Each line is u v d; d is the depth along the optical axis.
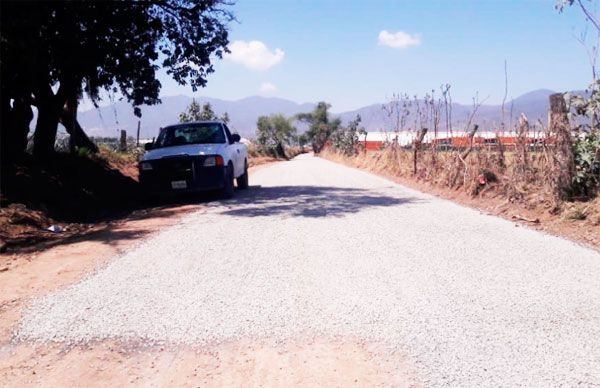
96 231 7.98
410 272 5.14
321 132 97.75
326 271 5.25
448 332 3.68
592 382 2.95
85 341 3.73
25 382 3.19
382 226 7.56
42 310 4.36
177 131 12.41
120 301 4.51
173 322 4.00
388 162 19.27
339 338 3.64
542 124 8.85
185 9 13.27
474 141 11.34
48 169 11.97
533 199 8.36
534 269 5.16
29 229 8.26
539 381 2.98
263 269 5.37
